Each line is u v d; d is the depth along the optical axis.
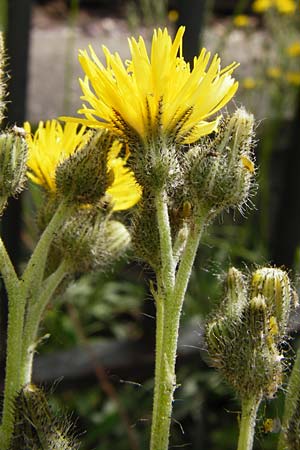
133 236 0.26
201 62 0.24
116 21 1.04
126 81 0.24
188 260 0.25
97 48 0.90
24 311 0.26
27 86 0.44
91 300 0.56
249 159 0.26
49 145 0.28
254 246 0.60
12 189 0.25
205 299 0.52
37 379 0.45
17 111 0.44
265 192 0.57
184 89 0.24
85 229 0.27
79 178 0.26
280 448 0.25
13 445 0.25
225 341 0.25
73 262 0.27
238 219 0.61
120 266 0.55
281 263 0.54
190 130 0.25
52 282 0.27
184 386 0.49
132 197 0.28
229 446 0.49
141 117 0.25
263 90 0.66
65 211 0.26
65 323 0.52
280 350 0.27
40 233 0.28
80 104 0.72
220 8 1.07
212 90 0.25
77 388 0.47
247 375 0.25
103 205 0.27
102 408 0.49
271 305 0.25
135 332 0.56
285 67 0.65
